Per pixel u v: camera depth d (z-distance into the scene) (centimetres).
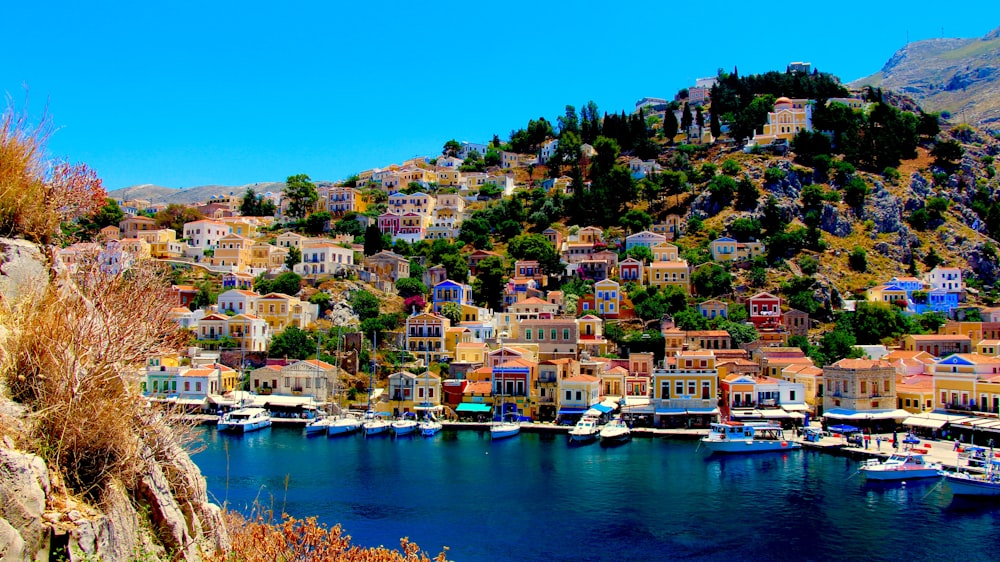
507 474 11075
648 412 15338
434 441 13900
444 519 8719
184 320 19050
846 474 11150
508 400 16288
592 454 12675
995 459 10931
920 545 7844
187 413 2978
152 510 2484
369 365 18300
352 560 3559
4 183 2505
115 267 2839
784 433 14125
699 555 7569
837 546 7825
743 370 16975
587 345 19250
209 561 2798
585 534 8212
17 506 1931
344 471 11125
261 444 13250
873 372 14925
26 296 2414
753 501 9575
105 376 2366
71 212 2838
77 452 2214
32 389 2253
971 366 14275
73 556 2017
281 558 3338
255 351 18400
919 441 13162
